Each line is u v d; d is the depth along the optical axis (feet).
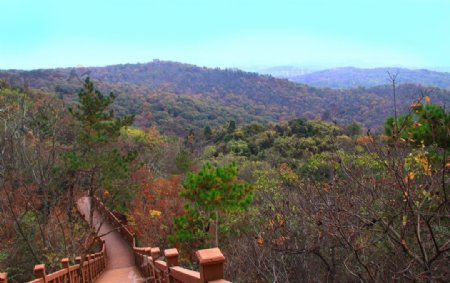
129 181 56.18
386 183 13.64
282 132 171.63
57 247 41.42
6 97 55.72
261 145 164.45
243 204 34.17
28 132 44.55
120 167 52.16
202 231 39.27
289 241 17.46
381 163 12.31
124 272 49.75
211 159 145.79
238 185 35.37
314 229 16.08
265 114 386.52
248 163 111.96
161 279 18.95
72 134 57.31
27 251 40.52
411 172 10.96
